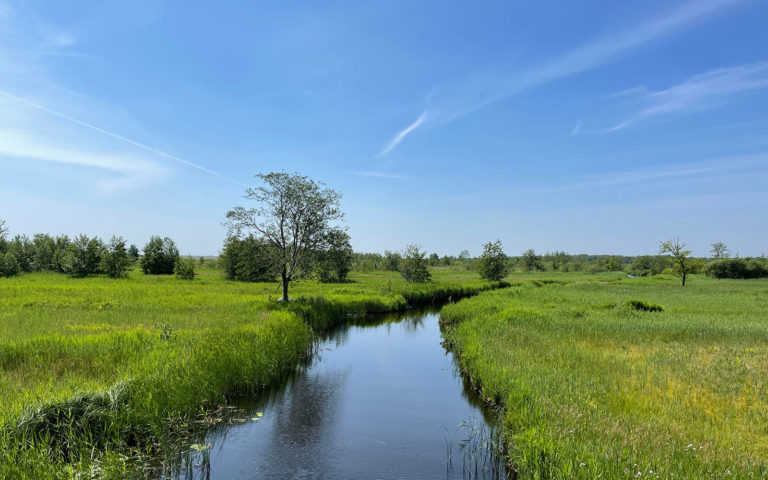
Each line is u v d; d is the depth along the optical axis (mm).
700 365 12539
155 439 8883
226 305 24516
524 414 8773
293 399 12625
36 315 18859
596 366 12445
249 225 27547
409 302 37062
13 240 69938
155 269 67500
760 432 7844
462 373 15547
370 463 8609
